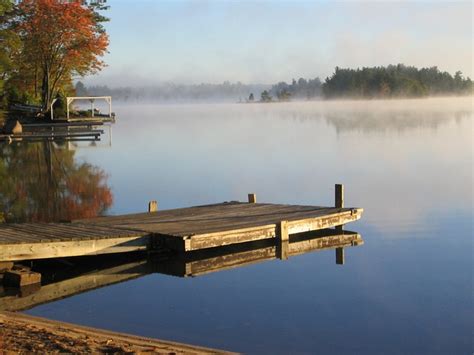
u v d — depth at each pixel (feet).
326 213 50.08
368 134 164.14
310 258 42.37
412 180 80.48
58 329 23.75
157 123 239.50
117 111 474.49
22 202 65.26
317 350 26.12
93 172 89.04
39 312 31.14
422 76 653.30
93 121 168.96
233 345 26.58
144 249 41.73
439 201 64.13
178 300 33.27
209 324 29.32
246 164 99.81
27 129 152.66
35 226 44.29
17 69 175.32
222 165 98.58
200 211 52.24
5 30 156.35
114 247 40.19
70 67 180.55
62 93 187.73
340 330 28.53
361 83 639.35
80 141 138.82
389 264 40.60
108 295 34.19
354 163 100.32
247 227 43.93
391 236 48.83
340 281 36.81
